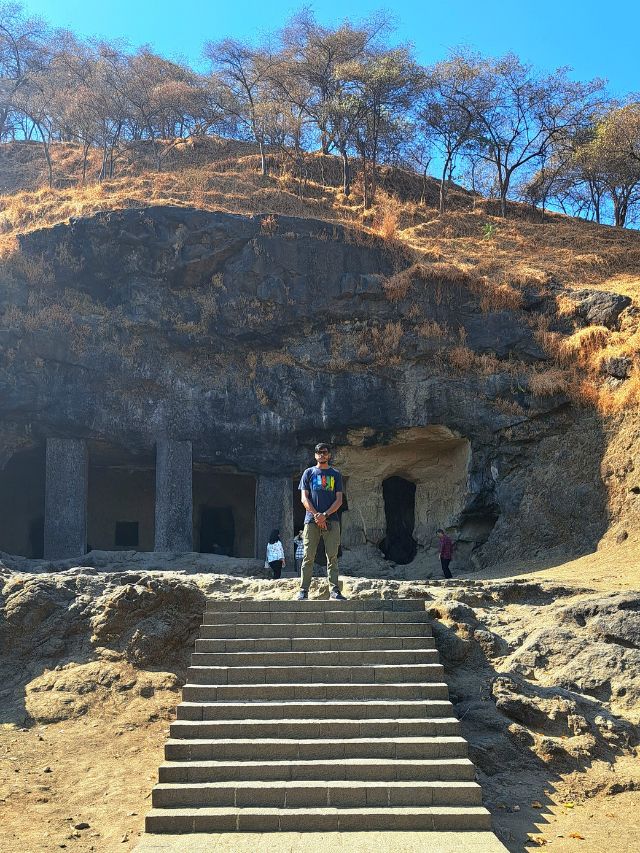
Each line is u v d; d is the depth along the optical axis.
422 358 25.75
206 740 7.65
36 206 29.84
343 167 43.03
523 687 9.48
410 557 28.83
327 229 26.70
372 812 6.84
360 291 26.03
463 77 40.88
